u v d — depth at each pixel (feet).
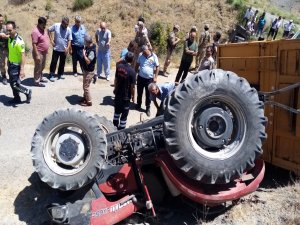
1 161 24.62
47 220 18.85
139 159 18.17
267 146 20.99
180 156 16.46
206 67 34.60
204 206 18.38
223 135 17.11
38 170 18.02
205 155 16.66
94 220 17.20
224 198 16.99
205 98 16.74
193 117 17.15
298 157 19.62
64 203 18.15
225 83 16.76
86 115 18.22
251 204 18.72
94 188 18.24
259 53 21.25
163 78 51.72
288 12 125.80
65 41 42.88
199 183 17.26
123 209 17.66
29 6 99.09
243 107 16.90
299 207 17.99
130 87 28.43
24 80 42.98
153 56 35.19
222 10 98.53
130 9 96.12
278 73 20.18
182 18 95.81
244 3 107.45
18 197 20.77
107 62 45.60
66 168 18.47
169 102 16.79
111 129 22.65
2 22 39.93
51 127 18.35
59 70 44.27
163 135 17.34
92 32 92.07
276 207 18.28
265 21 98.63
